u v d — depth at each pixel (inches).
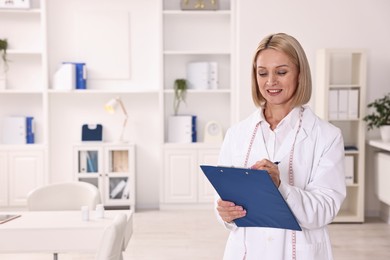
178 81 271.4
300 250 77.3
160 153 271.7
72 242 122.4
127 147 268.5
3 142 270.5
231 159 85.7
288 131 81.4
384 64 254.5
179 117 277.0
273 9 254.2
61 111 278.7
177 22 278.8
